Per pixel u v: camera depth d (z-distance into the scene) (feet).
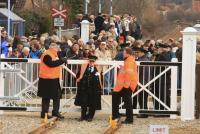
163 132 41.57
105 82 69.51
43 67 66.08
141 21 240.53
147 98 68.95
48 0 180.45
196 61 72.43
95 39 102.58
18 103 70.79
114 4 237.45
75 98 66.80
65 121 66.13
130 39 95.30
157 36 237.25
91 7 200.34
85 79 66.23
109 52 85.56
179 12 232.94
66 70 68.49
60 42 85.30
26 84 69.41
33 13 160.45
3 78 68.95
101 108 68.08
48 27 160.56
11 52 81.10
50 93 65.98
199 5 226.58
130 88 64.85
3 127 60.39
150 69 68.54
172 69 68.33
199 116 69.05
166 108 68.85
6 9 127.65
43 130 58.65
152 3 242.78
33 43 83.35
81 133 58.65
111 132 58.95
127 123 64.95
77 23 122.11
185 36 67.87
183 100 68.03
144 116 69.46
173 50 89.10
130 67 64.85
